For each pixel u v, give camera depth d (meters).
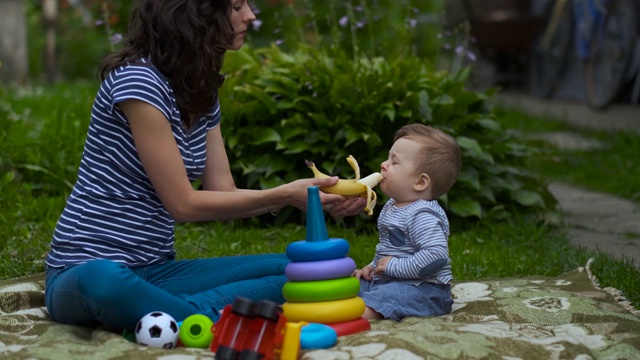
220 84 3.60
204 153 3.69
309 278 3.31
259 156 6.05
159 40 3.45
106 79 3.48
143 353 3.03
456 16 14.56
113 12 16.14
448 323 3.54
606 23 11.67
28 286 4.09
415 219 3.75
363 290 3.86
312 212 3.37
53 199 6.04
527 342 3.17
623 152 9.04
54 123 7.17
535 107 12.96
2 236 5.25
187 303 3.43
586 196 7.55
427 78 6.20
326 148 5.93
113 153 3.47
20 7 14.20
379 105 5.95
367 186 3.64
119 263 3.33
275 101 6.06
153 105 3.37
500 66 15.22
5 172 6.45
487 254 5.06
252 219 6.00
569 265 4.84
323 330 3.19
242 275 3.71
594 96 12.12
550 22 13.89
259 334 2.94
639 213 6.72
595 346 3.27
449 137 3.89
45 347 3.11
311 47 6.71
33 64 16.56
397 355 2.98
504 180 6.12
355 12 10.53
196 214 3.46
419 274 3.70
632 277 4.48
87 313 3.40
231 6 3.49
